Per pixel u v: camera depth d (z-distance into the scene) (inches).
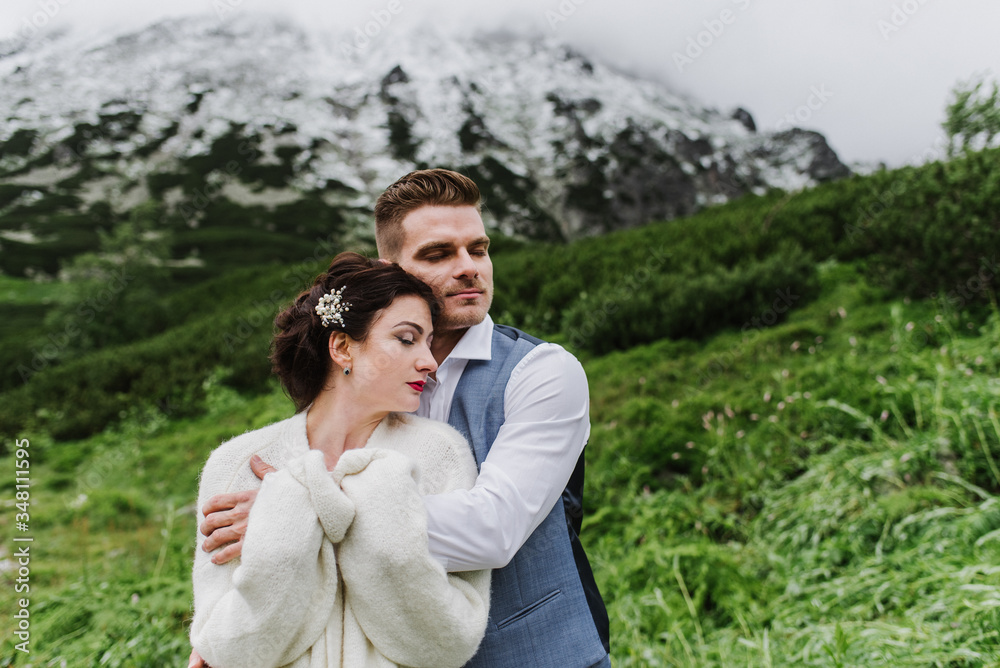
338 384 49.2
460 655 42.6
